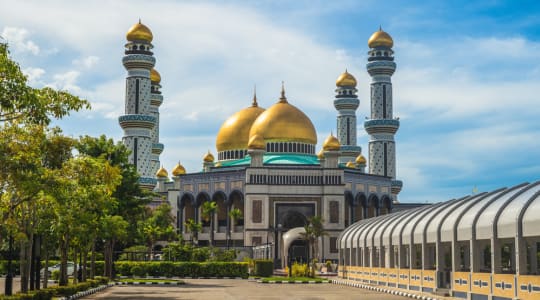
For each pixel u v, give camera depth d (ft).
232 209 487.61
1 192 125.49
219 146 543.80
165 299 167.22
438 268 171.01
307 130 513.45
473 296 150.10
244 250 438.81
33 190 119.85
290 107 522.47
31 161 117.39
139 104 523.29
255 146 464.65
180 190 514.27
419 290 184.24
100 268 290.15
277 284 256.32
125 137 518.78
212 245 483.10
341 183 464.65
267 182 463.01
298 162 488.44
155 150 623.77
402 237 199.93
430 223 178.09
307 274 311.68
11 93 100.89
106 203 173.37
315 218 347.36
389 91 575.79
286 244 375.04
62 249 177.47
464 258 198.18
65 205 148.66
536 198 132.16
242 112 549.95
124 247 374.22
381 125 561.02
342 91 595.88
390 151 563.48
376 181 516.73
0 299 118.93
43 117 107.24
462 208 165.78
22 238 130.62
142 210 265.34
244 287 230.89
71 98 116.57
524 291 128.06
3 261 307.99
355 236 267.18
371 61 583.99
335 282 266.57
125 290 210.59
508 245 187.93
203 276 303.89
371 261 239.50
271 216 461.78
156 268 300.81
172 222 499.92
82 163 149.89
